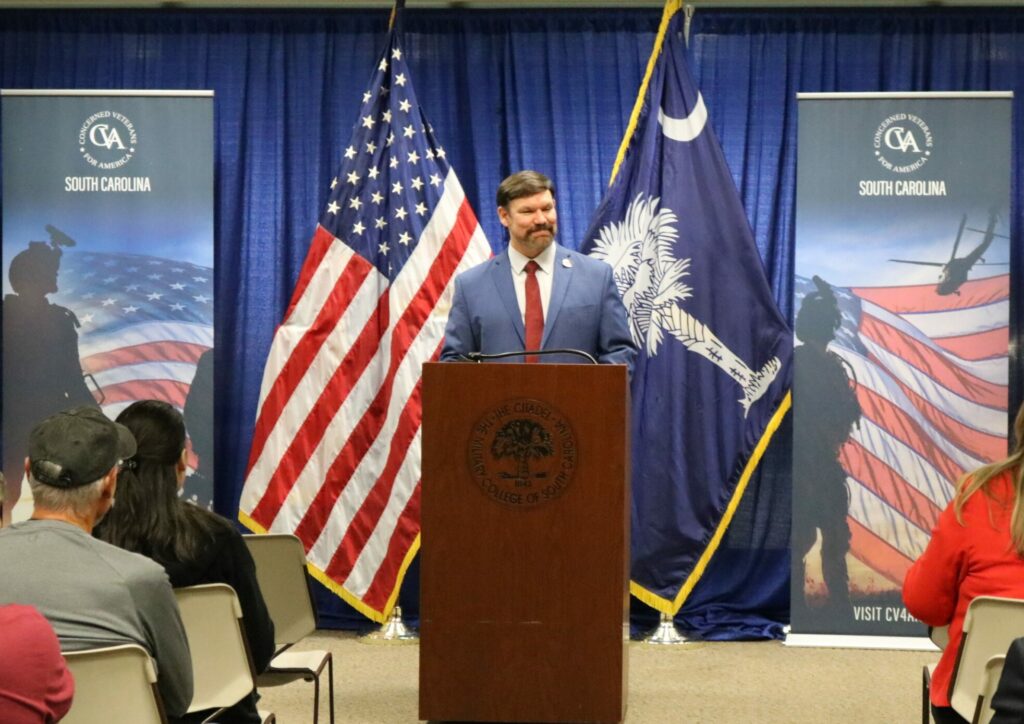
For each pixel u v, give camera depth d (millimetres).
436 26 5785
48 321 5418
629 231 5344
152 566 2238
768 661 5027
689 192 5344
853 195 5242
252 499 5391
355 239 5441
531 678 3393
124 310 5422
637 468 5316
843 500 5242
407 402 5352
